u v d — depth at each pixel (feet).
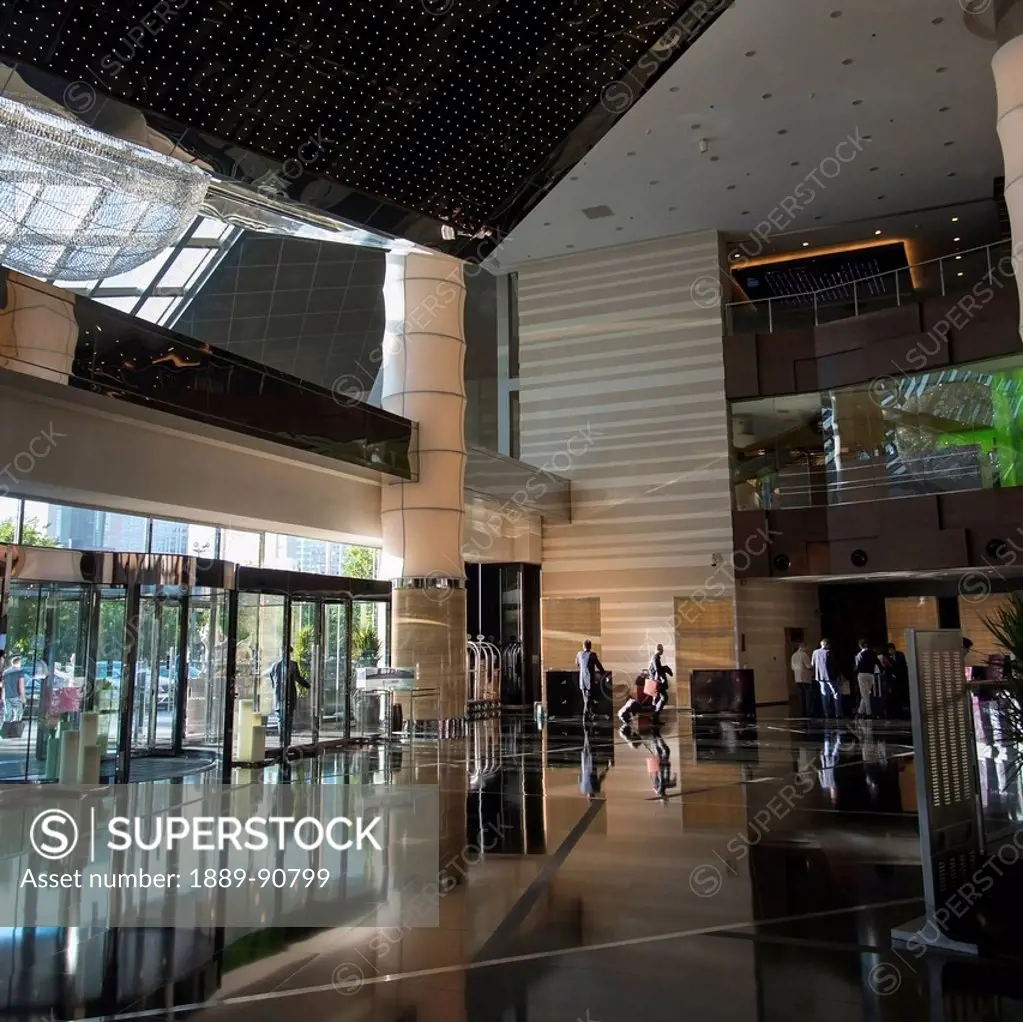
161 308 49.47
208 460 44.14
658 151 64.95
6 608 29.66
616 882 20.17
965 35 52.24
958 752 17.61
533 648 80.69
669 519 77.51
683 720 67.21
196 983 13.88
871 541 68.03
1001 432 63.16
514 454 85.87
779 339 74.59
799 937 16.35
